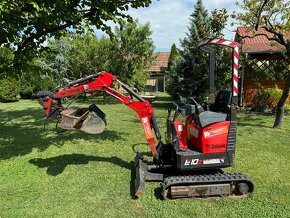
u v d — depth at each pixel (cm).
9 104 1964
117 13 773
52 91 614
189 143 601
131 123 1186
